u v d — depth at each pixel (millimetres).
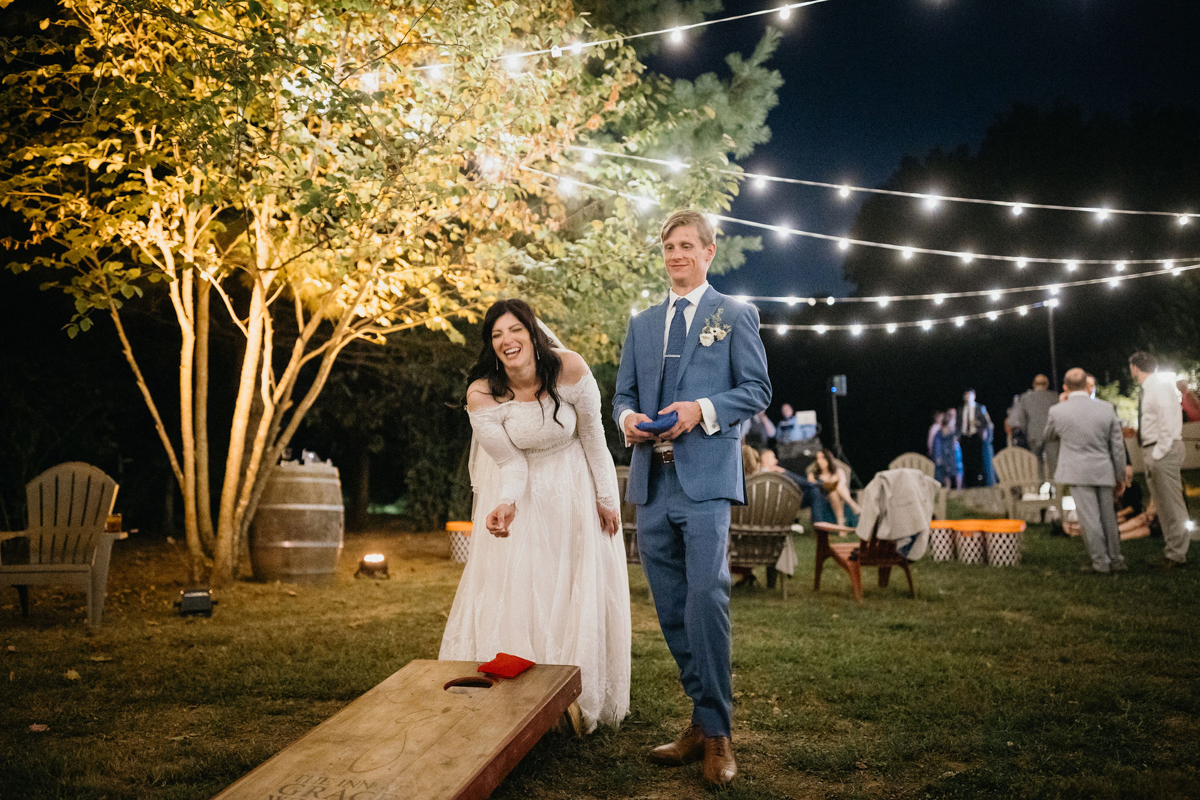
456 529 9500
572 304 8148
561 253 7566
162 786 2916
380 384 13055
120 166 6258
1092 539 7559
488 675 2904
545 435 3508
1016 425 12062
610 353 8734
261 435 7672
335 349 7922
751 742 3316
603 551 3629
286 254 7215
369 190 6082
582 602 3482
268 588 7379
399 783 1982
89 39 6504
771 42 8844
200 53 5008
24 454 10438
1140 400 7930
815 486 10047
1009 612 5957
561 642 3455
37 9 7566
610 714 3488
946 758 3113
